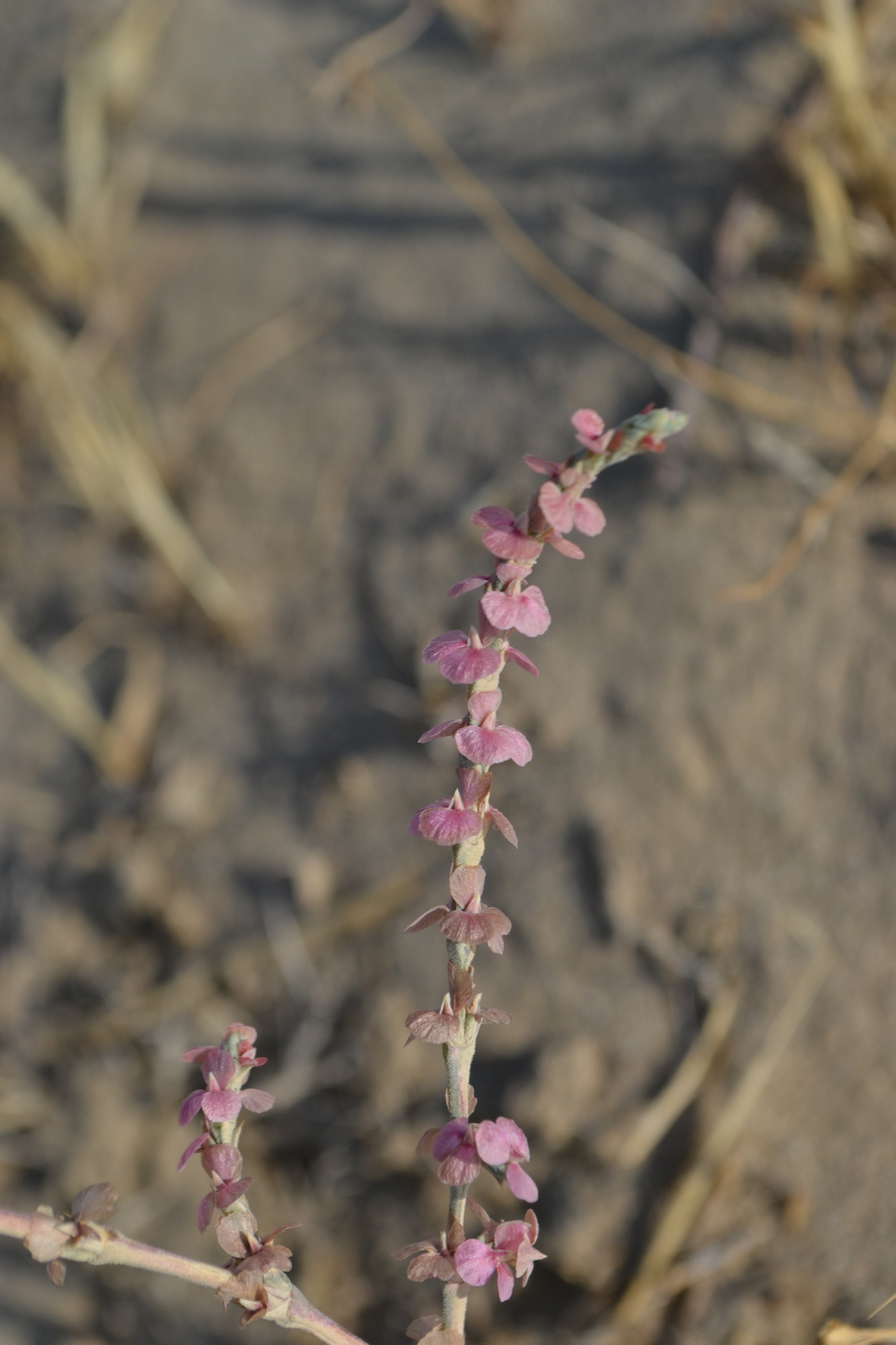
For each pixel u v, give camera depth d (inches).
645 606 20.4
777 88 22.1
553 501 11.5
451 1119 12.3
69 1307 21.2
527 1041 19.2
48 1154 21.5
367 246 24.5
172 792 22.9
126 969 22.3
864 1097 17.6
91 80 27.6
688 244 21.9
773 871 18.8
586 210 22.8
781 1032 18.1
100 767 23.8
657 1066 18.6
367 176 25.0
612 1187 18.1
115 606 24.8
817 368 20.6
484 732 12.0
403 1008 20.1
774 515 20.1
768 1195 17.6
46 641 25.0
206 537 24.0
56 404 25.4
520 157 23.8
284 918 21.4
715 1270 17.5
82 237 26.3
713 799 19.4
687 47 23.3
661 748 19.8
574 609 20.8
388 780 21.5
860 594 19.5
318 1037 20.5
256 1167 20.2
